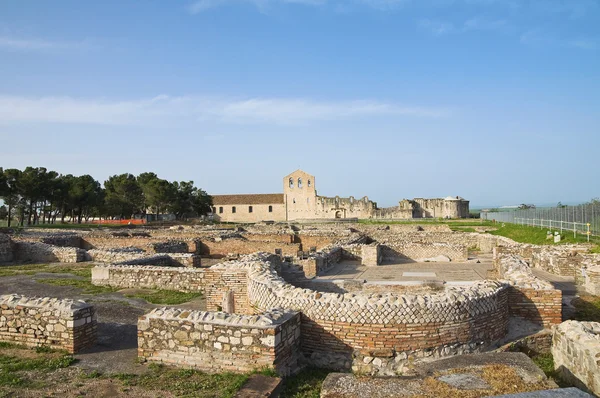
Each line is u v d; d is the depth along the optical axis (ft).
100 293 62.80
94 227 209.36
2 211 282.77
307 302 33.27
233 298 50.47
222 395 26.17
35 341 35.09
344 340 31.94
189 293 63.16
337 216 363.15
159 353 31.68
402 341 31.22
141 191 321.32
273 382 27.25
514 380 24.32
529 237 120.57
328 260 78.38
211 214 385.29
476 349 33.71
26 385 28.30
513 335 37.81
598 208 93.97
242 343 29.37
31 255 99.35
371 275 70.23
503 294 37.86
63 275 79.00
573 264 67.36
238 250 114.42
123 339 38.29
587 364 26.27
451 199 340.80
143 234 143.84
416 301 32.01
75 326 34.27
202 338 30.45
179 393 26.78
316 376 30.45
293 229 178.19
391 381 25.34
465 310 32.99
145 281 67.31
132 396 26.61
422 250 90.99
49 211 276.62
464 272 73.82
